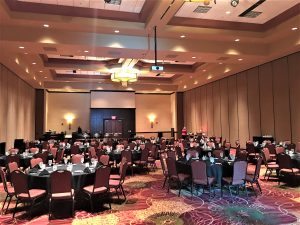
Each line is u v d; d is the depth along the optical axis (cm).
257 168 639
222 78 1600
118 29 888
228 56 1073
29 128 1692
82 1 784
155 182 812
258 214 509
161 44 977
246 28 970
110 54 1029
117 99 2111
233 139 1498
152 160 985
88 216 517
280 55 1084
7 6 754
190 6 814
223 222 472
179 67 1562
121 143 1298
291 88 1092
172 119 2288
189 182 700
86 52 997
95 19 848
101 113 2131
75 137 1819
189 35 958
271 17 906
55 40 878
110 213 532
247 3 796
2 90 1134
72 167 633
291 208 541
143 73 1694
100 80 1844
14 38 844
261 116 1273
